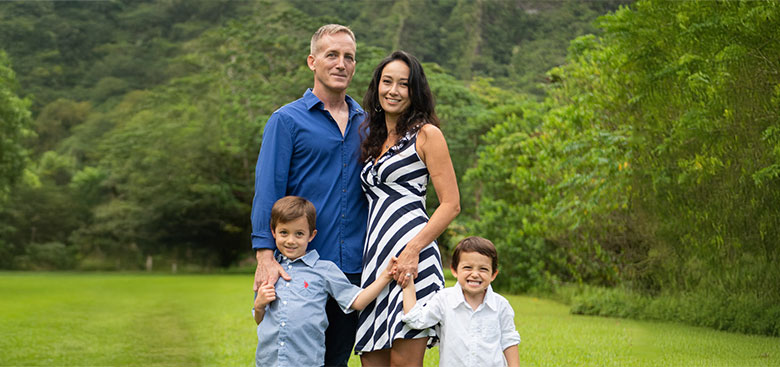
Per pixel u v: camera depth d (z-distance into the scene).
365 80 27.20
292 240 2.98
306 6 42.41
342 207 3.14
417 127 2.98
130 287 19.41
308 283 2.97
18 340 7.61
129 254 36.81
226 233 35.84
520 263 13.66
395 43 40.00
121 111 41.50
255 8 48.81
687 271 8.95
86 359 6.23
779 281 7.46
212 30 37.94
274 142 3.09
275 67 33.22
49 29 48.53
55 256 36.38
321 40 3.21
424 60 40.03
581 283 11.38
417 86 3.02
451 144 25.55
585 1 35.00
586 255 11.35
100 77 47.25
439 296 2.91
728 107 7.03
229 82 34.38
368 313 3.00
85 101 45.72
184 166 34.22
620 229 9.95
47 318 10.17
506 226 14.05
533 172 10.94
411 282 2.89
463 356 2.89
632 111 8.86
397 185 3.00
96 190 38.75
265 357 2.92
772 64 6.84
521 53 36.25
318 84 3.23
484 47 38.53
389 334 2.89
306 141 3.13
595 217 10.09
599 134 8.73
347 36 3.22
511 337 3.01
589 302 9.88
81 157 41.53
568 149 9.26
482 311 2.98
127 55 47.59
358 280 3.17
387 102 3.03
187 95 37.22
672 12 7.45
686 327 7.78
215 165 34.22
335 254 3.12
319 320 2.94
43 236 37.72
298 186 3.15
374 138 3.12
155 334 8.09
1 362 6.08
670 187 8.05
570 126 9.60
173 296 15.34
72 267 36.41
